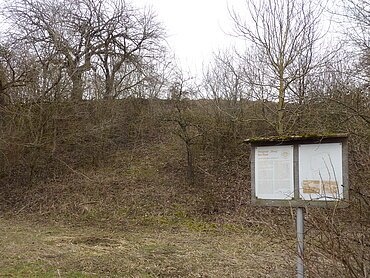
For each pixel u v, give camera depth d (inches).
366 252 169.8
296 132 519.5
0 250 373.7
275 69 606.9
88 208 603.5
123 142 821.2
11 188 696.4
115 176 704.4
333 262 173.3
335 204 182.1
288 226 372.8
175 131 746.8
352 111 298.2
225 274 302.2
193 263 335.6
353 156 240.1
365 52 376.8
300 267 192.2
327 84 513.0
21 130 693.3
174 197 620.7
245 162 691.4
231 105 719.1
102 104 803.4
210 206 585.3
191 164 670.5
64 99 741.3
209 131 717.3
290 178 217.3
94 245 412.2
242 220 531.5
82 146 774.5
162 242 432.8
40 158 734.5
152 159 757.3
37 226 531.2
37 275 295.4
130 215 581.6
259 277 291.9
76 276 293.9
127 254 367.9
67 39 815.7
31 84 709.9
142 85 869.8
